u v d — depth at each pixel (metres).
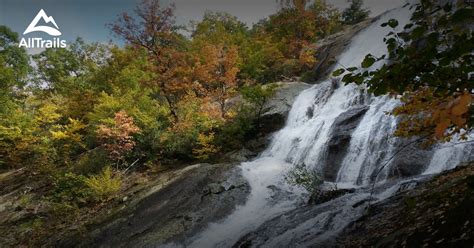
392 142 10.35
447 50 2.64
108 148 17.52
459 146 8.71
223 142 17.75
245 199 11.40
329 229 7.21
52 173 19.31
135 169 17.66
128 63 27.22
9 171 24.75
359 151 11.37
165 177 14.72
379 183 9.71
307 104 18.48
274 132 18.14
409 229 5.09
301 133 15.26
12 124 26.02
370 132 11.34
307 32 31.53
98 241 10.99
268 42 30.83
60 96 32.06
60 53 39.25
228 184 12.23
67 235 12.03
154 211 11.65
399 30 21.09
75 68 39.38
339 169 11.80
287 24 32.97
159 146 18.17
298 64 28.98
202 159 17.09
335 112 16.14
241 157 16.22
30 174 21.56
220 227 10.13
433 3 2.74
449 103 1.84
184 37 33.47
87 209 14.01
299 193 11.10
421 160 9.41
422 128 3.92
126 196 13.82
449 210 4.84
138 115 19.41
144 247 9.77
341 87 17.39
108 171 15.84
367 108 12.86
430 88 3.16
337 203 8.52
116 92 22.92
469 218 4.28
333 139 12.62
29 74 39.66
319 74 26.62
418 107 3.49
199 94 22.97
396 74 2.80
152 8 18.89
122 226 11.40
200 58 23.45
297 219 8.41
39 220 14.32
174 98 22.44
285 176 12.66
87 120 25.98
